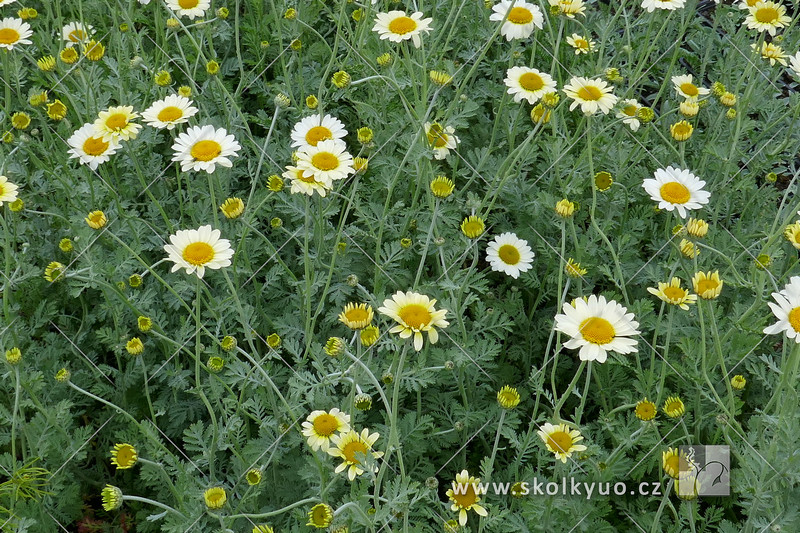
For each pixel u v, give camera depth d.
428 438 1.11
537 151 1.24
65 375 1.04
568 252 1.18
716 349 1.05
